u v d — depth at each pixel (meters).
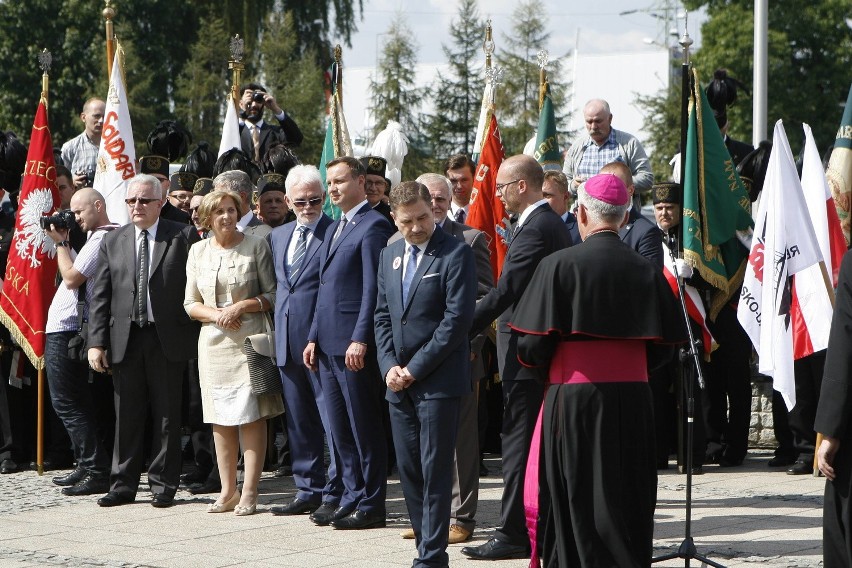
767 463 20.98
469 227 16.20
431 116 94.81
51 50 77.06
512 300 13.80
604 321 11.45
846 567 11.05
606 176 11.88
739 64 64.50
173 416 17.66
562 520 11.68
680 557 12.48
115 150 22.89
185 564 13.88
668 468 20.62
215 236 17.52
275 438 20.88
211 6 85.56
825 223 19.11
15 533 15.80
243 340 16.92
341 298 15.91
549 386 11.87
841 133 20.11
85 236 20.72
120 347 17.59
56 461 21.56
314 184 16.73
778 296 18.16
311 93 80.69
